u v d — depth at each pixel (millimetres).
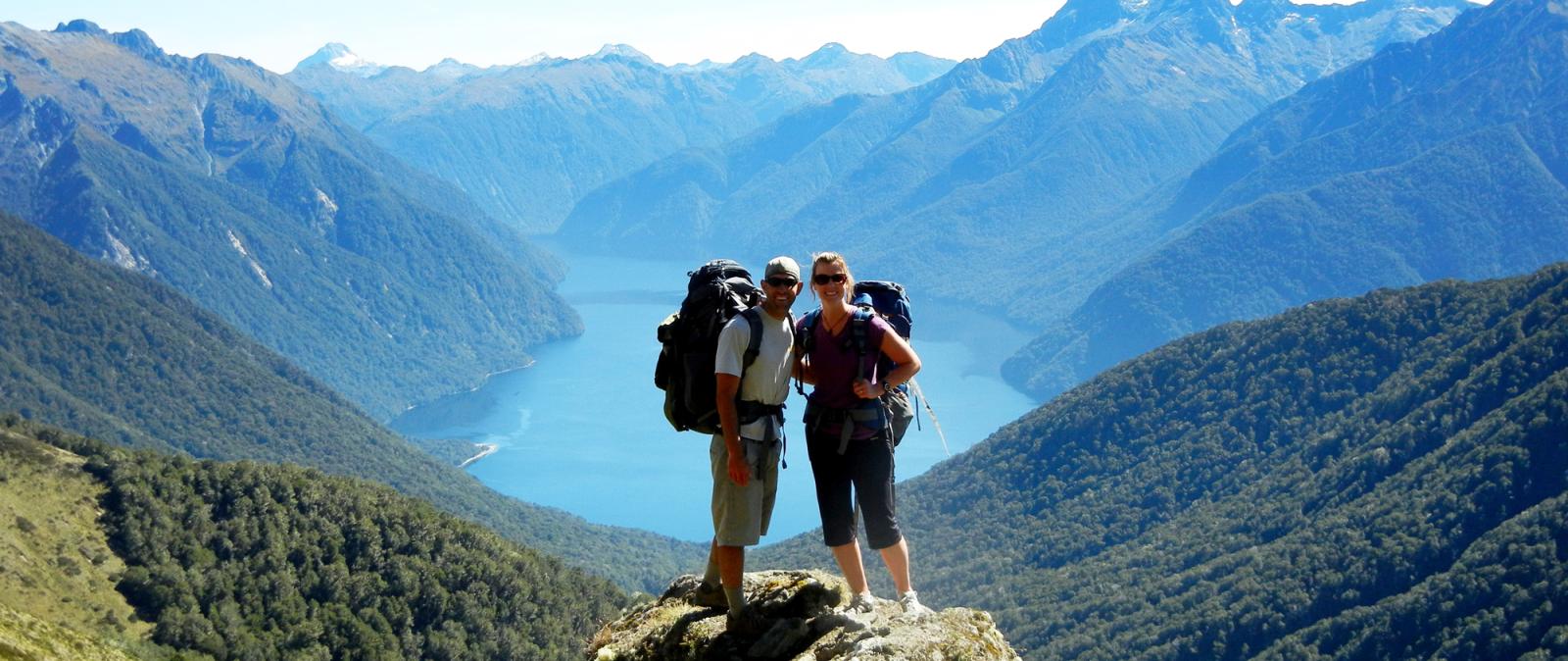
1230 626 141750
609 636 13453
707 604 13211
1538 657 103375
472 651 118188
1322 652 129250
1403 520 147250
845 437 11930
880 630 11234
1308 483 185125
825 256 11828
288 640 115812
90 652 82312
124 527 126000
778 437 12117
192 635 111938
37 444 139750
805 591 12547
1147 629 150125
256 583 122062
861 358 11805
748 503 12117
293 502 135875
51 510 125625
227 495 136375
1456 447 161875
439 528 135125
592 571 198750
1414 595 126000
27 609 105062
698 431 12398
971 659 10766
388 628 118250
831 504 12180
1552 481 141500
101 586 116875
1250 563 156750
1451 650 115438
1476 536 138875
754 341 11688
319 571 125062
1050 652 155250
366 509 135875
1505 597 117375
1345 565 145000
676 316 12312
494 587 128000
